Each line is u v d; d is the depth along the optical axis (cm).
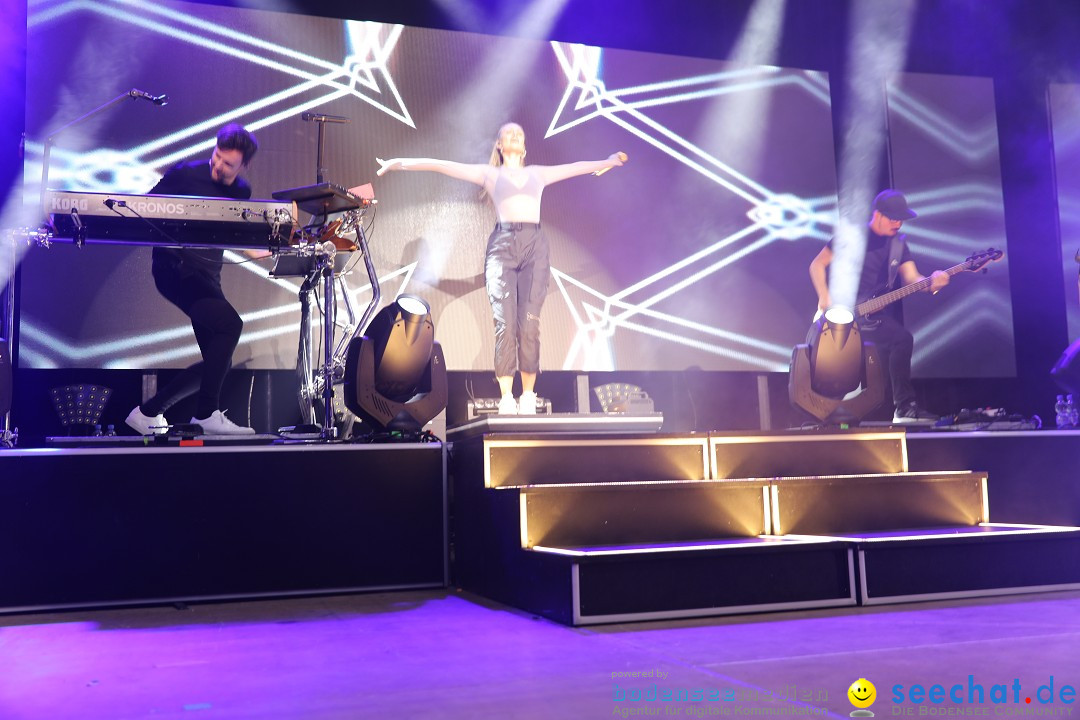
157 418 442
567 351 542
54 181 483
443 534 403
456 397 545
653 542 353
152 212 341
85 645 282
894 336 524
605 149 562
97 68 495
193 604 369
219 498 378
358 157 528
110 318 485
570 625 291
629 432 390
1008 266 609
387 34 540
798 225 584
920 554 330
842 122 616
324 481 390
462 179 508
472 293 534
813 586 319
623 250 555
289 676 226
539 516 337
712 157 577
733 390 592
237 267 504
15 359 471
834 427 423
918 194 605
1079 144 624
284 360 507
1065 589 346
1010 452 458
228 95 513
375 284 425
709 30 611
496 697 200
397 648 261
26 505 359
